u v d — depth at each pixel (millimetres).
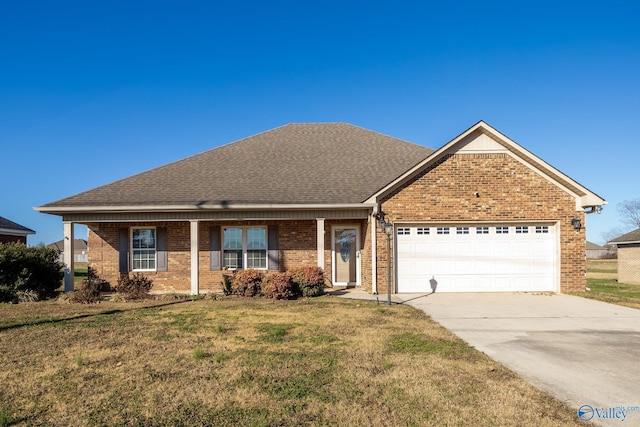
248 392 5066
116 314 10352
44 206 13938
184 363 6180
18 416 4461
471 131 13891
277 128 20875
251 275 13523
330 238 15914
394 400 4836
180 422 4320
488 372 5832
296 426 4227
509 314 10219
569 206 14055
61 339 7691
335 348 6977
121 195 14664
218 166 16984
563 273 13906
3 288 12883
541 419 4371
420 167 13891
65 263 14211
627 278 22781
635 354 6812
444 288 14039
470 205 14008
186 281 15641
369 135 19797
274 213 14344
